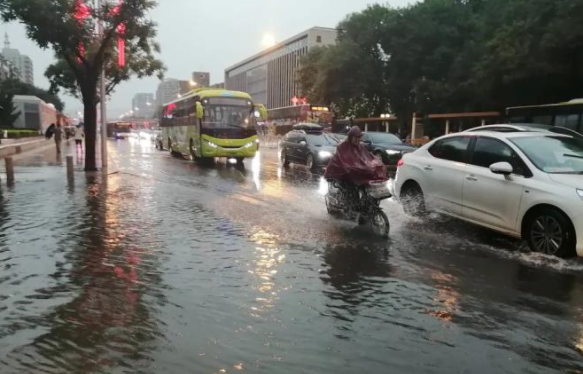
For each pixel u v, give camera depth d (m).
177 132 27.22
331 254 6.76
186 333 4.23
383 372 3.63
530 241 6.73
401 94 45.22
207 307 4.81
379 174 8.40
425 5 43.22
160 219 9.07
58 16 14.55
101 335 4.19
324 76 46.59
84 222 8.74
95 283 5.48
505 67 30.53
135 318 4.54
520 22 30.53
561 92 31.67
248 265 6.20
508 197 6.98
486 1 44.69
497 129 8.22
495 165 7.00
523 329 4.40
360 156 8.84
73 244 7.17
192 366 3.68
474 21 40.66
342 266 6.20
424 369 3.68
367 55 45.66
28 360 3.76
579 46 26.95
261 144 48.88
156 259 6.43
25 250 6.82
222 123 21.61
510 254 6.79
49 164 21.44
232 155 21.62
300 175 17.44
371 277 5.78
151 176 16.69
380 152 21.00
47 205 10.52
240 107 21.95
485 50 34.88
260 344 4.04
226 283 5.51
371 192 8.19
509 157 7.25
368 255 6.72
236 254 6.70
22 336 4.16
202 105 21.61
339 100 48.16
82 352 3.89
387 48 44.00
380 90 46.31
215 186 14.02
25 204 10.64
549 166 6.88
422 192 8.80
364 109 50.25
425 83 40.12
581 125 19.17
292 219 9.15
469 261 6.45
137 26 16.91
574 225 6.12
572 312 4.80
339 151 8.90
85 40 15.73
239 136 21.67
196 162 23.27
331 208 9.30
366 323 4.49
